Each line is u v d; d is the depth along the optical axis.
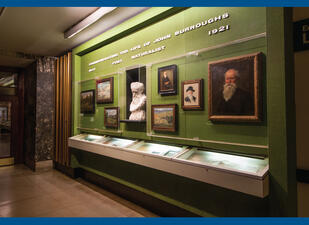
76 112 5.37
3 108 7.08
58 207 3.64
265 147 2.30
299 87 2.47
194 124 2.95
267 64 2.22
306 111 2.42
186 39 3.06
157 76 3.43
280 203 2.13
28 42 5.17
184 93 2.98
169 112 3.18
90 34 4.64
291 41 2.33
